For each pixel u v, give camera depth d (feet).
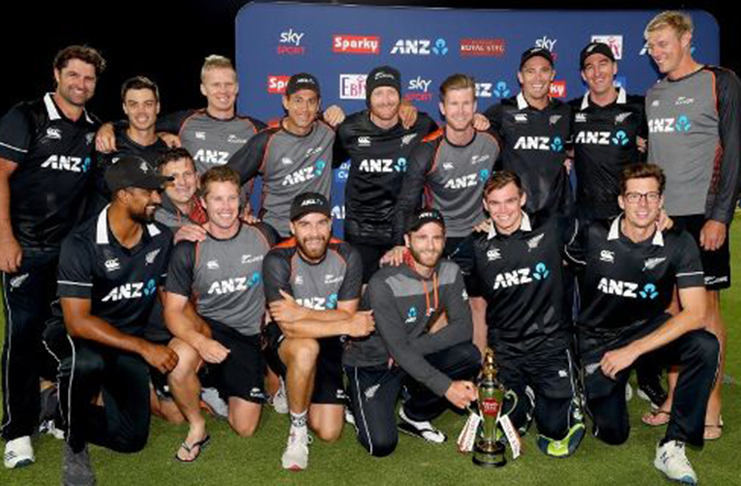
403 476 10.12
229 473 10.25
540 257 11.33
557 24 16.02
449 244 13.57
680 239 10.59
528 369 11.59
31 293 11.12
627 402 13.07
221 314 11.72
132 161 10.11
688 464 9.91
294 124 13.15
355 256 11.47
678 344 10.34
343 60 15.88
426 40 15.93
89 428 9.84
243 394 11.33
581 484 9.84
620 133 12.93
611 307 11.16
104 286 10.41
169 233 11.04
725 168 11.18
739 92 11.13
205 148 13.60
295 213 10.72
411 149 13.44
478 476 10.11
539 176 13.48
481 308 13.16
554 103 13.66
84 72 11.11
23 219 11.14
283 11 15.70
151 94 12.41
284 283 11.17
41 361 11.23
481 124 13.15
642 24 16.06
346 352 11.79
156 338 11.70
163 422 12.23
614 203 13.19
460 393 10.60
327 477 10.11
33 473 10.28
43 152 11.05
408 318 11.21
